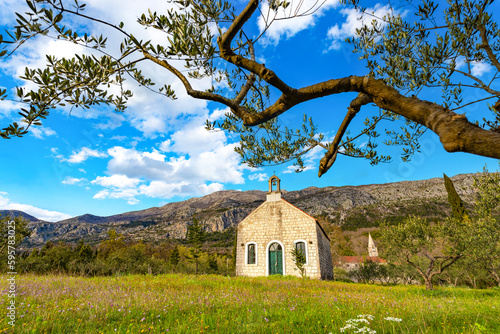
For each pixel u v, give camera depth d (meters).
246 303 8.44
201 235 50.28
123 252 36.50
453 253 19.27
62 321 5.54
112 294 8.49
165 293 9.50
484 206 17.61
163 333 4.89
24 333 4.63
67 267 24.91
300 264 24.95
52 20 2.05
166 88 3.51
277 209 30.39
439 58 3.01
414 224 20.84
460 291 16.14
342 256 69.62
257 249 29.50
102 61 2.40
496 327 5.82
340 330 5.00
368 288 18.28
